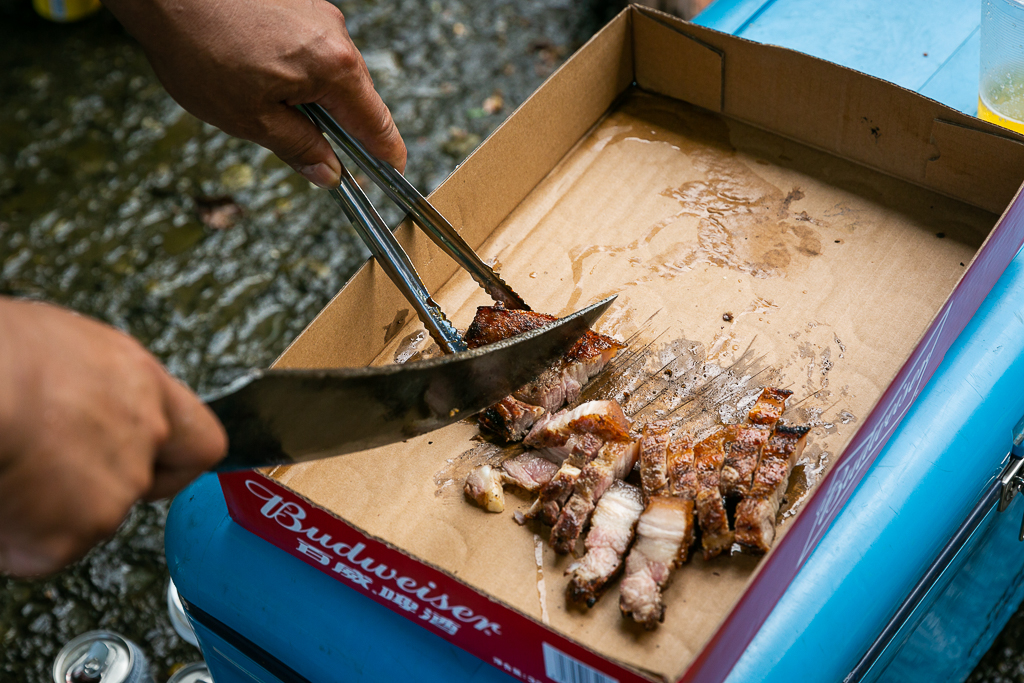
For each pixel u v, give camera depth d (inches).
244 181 129.6
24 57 146.6
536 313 54.4
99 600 96.5
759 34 72.4
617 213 65.3
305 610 46.1
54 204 128.2
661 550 44.0
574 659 36.8
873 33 71.0
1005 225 48.4
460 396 45.9
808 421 51.4
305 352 49.6
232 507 46.0
